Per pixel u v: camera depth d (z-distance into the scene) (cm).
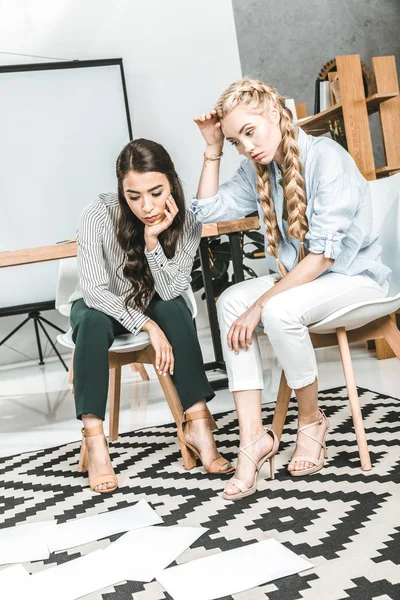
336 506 165
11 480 226
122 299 216
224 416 275
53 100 547
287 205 198
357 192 191
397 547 138
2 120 536
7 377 486
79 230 219
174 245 218
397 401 257
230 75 589
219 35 586
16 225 540
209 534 158
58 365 514
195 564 142
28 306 518
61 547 162
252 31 591
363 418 240
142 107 572
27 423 319
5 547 165
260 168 200
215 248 491
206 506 177
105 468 203
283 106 193
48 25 552
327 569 133
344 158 194
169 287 218
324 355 383
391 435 216
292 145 190
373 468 188
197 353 211
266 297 188
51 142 547
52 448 263
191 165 583
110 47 565
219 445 235
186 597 128
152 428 273
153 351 229
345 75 354
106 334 210
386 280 203
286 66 599
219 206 217
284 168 195
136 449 244
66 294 290
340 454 205
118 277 225
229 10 587
